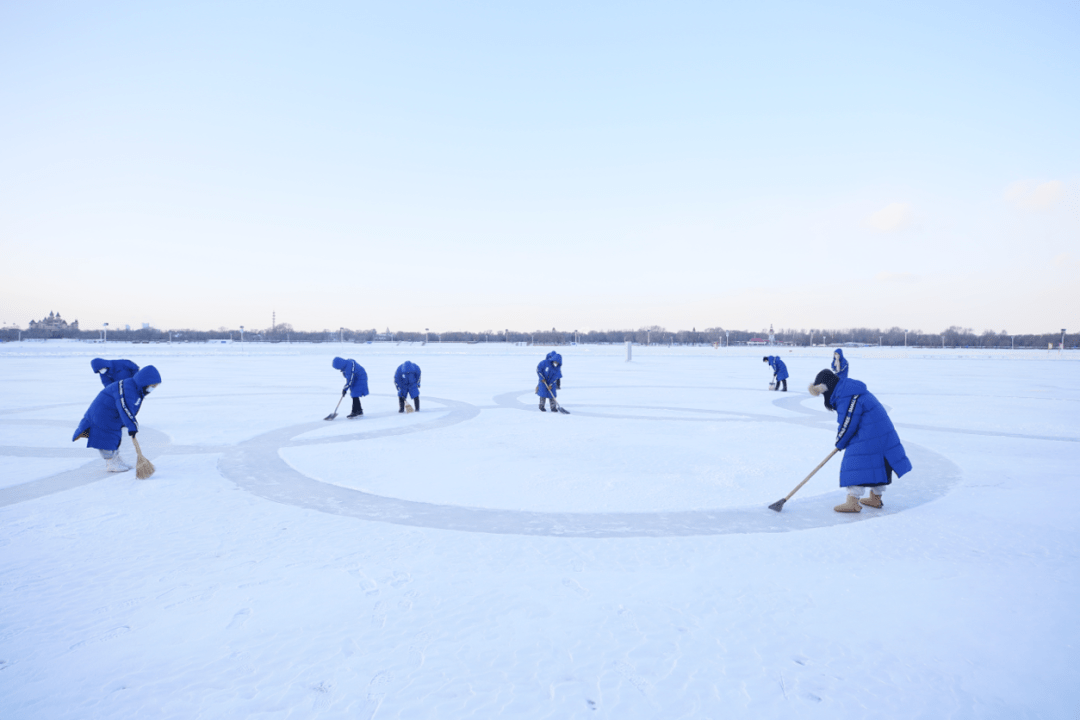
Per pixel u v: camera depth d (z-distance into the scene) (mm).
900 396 17969
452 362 38500
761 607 3867
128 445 9484
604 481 7266
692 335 136375
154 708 2807
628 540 5176
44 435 10312
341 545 5020
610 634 3512
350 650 3328
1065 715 2764
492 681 3025
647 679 3047
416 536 5258
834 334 139500
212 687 2979
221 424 11680
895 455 5805
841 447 5988
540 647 3359
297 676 3068
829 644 3404
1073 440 10266
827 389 6039
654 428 11477
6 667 3160
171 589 4125
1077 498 6555
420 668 3143
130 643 3402
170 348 65000
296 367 31844
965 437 10570
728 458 8656
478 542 5105
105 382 8180
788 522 5711
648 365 36531
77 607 3854
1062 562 4660
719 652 3312
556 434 10703
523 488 6934
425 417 12875
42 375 24266
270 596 4016
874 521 5738
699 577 4359
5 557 4715
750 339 141125
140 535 5246
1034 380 24703
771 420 12664
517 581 4281
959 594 4074
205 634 3506
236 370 29266
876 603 3932
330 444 9633
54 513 5875
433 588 4156
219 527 5473
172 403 15258
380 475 7535
